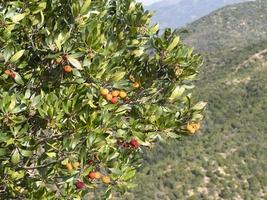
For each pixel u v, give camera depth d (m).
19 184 6.95
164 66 8.50
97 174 6.77
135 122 7.32
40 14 6.77
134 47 8.44
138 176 86.31
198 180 87.00
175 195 83.50
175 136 7.97
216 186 86.19
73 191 7.20
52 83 6.97
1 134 5.88
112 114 7.11
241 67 146.50
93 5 7.25
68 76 6.99
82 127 6.28
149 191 83.44
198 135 105.06
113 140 7.30
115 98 6.98
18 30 6.75
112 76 6.83
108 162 7.09
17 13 6.39
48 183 6.93
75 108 6.27
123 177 7.59
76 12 6.59
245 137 103.50
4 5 6.62
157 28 8.45
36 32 6.80
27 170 6.82
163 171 88.56
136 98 8.30
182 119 8.31
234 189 86.31
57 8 7.27
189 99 8.24
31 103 6.16
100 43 6.46
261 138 103.19
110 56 7.05
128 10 8.48
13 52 6.17
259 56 151.75
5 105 5.87
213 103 119.81
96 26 6.40
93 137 6.26
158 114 7.95
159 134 7.98
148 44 8.52
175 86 8.32
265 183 88.12
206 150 96.44
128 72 8.59
